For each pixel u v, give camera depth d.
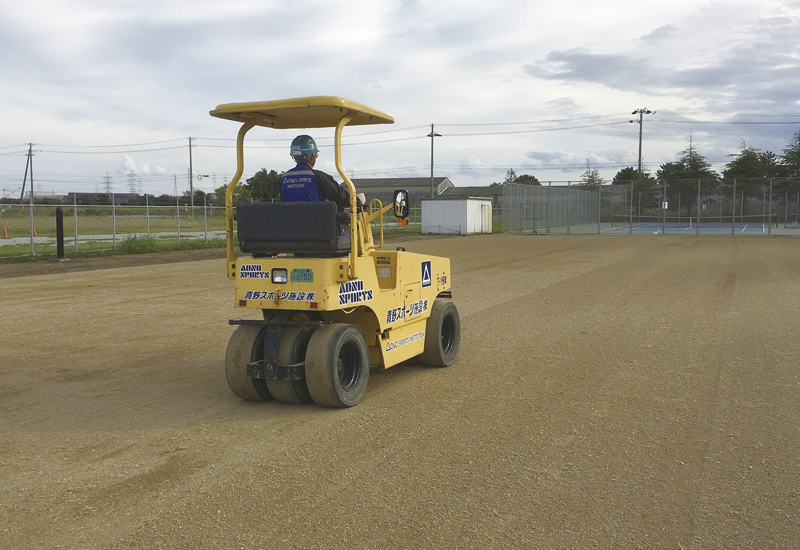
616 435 5.36
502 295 13.79
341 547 3.62
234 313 11.87
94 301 13.42
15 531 3.85
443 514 4.00
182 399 6.56
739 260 21.66
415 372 7.57
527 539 3.69
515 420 5.77
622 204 48.28
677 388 6.73
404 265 7.04
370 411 6.08
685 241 33.22
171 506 4.14
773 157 74.19
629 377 7.18
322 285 5.75
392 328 6.89
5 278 17.81
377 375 7.45
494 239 37.62
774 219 43.84
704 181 45.44
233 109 6.09
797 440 5.21
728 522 3.89
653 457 4.89
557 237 39.38
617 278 16.81
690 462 4.79
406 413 6.00
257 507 4.11
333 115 6.35
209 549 3.62
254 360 6.22
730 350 8.45
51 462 4.92
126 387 7.03
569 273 18.16
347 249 6.11
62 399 6.60
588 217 55.12
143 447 5.21
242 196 38.78
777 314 11.07
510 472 4.62
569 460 4.84
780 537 3.71
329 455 4.98
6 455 5.07
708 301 12.65
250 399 6.43
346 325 6.17
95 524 3.92
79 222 34.59
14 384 7.17
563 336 9.50
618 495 4.25
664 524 3.87
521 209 46.09
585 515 3.98
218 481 4.52
